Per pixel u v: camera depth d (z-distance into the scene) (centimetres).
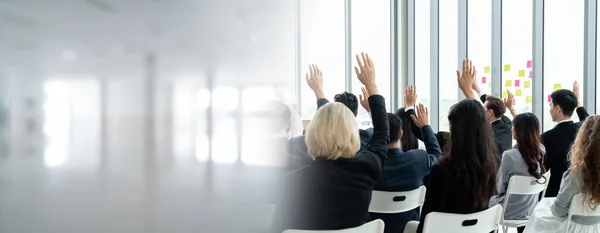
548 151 269
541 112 410
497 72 448
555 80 399
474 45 481
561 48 393
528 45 420
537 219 216
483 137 185
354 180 165
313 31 524
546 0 403
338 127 162
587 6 371
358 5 560
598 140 189
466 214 184
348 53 560
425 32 541
